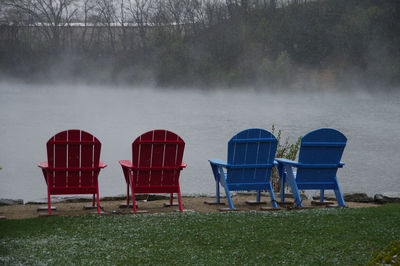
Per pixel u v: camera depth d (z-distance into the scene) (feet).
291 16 310.86
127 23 343.26
